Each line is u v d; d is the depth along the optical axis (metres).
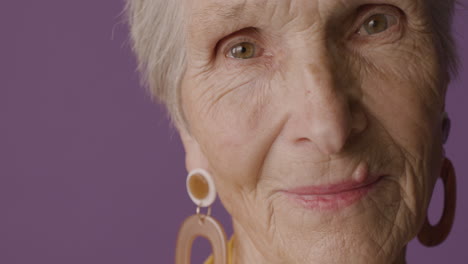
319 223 0.48
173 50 0.51
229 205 0.51
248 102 0.48
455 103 1.04
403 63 0.47
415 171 0.48
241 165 0.49
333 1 0.45
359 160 0.47
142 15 0.53
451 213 0.58
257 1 0.46
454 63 0.51
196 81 0.49
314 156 0.47
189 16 0.48
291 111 0.47
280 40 0.47
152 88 0.54
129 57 1.11
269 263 0.54
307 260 0.48
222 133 0.49
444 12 0.50
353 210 0.47
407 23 0.48
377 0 0.46
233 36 0.47
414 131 0.48
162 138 1.13
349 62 0.47
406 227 0.48
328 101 0.45
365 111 0.47
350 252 0.48
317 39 0.46
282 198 0.48
